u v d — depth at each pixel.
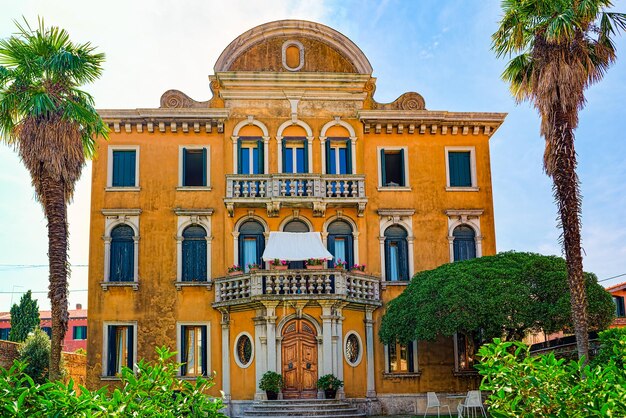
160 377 9.71
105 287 29.70
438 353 30.06
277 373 27.48
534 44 21.78
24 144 22.38
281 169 30.94
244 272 30.28
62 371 33.19
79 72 23.30
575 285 20.30
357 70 31.95
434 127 31.73
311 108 31.50
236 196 30.14
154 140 31.09
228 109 30.98
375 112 31.27
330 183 30.62
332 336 28.05
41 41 23.19
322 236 30.52
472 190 31.58
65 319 22.03
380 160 31.53
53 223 22.31
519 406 8.96
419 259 30.86
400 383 29.62
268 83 31.30
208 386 10.07
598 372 8.83
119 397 8.83
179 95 31.52
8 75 22.52
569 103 20.84
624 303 40.97
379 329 29.69
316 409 26.66
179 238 30.30
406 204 31.27
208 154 31.11
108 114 30.58
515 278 25.02
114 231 30.48
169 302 29.83
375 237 30.86
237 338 28.94
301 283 28.23
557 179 20.84
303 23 31.94
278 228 30.53
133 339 29.56
